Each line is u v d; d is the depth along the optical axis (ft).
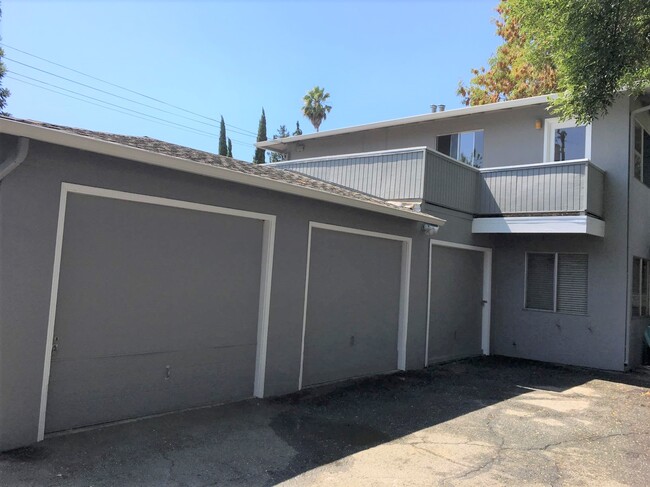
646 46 24.36
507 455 16.88
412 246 30.83
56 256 15.20
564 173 33.45
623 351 34.35
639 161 37.76
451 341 35.78
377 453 16.39
